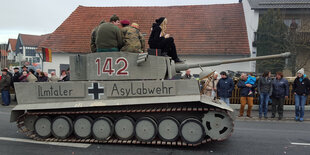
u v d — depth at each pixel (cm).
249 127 843
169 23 1842
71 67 648
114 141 596
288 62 1577
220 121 554
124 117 597
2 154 538
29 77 1193
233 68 1656
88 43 1795
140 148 585
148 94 579
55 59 1808
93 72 625
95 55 621
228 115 545
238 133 752
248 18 1700
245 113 1107
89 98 601
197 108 568
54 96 614
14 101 1428
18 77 1305
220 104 575
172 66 675
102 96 596
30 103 625
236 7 1900
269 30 1583
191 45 1675
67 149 574
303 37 1521
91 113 622
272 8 1600
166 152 556
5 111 1123
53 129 624
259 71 1655
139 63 590
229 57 1636
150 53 630
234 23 1775
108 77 612
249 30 1681
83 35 1853
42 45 1820
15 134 719
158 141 582
